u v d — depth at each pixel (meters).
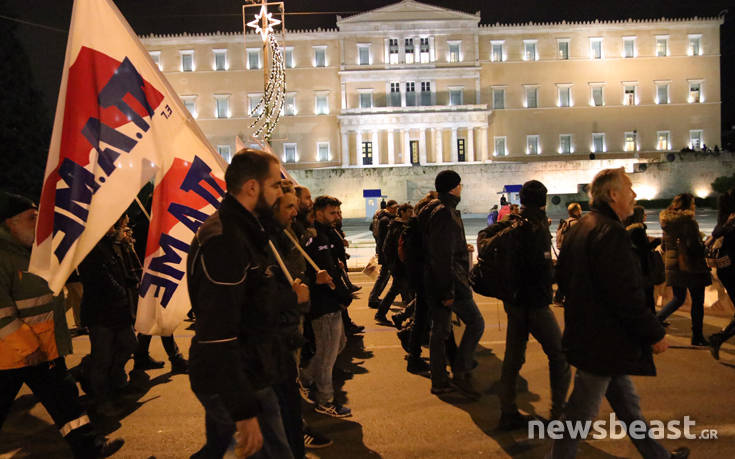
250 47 57.00
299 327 3.34
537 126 57.97
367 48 57.28
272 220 3.17
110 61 4.51
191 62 57.16
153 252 5.04
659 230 26.23
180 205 5.02
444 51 57.09
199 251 2.53
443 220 5.15
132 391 5.95
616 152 57.78
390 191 51.16
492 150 57.94
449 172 5.31
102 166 4.43
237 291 2.49
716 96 57.47
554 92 57.84
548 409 5.09
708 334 7.50
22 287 3.72
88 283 5.26
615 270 3.15
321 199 5.81
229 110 57.09
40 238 4.16
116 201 4.45
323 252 4.95
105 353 5.27
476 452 4.24
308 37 57.19
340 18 56.84
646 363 3.25
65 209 4.25
